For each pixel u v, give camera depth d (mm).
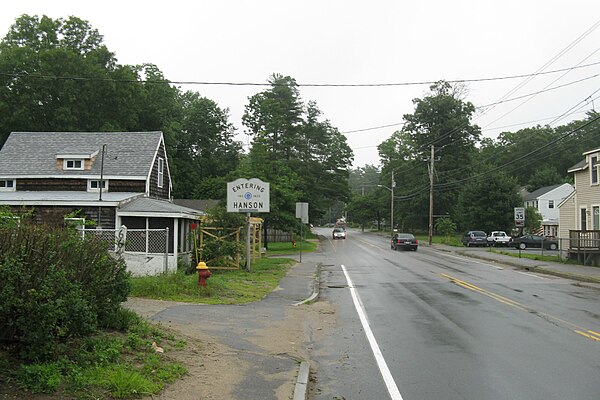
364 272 25594
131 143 31203
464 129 78188
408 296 16797
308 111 77062
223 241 23562
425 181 78688
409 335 10680
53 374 5602
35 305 5738
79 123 43000
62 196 25797
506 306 14625
